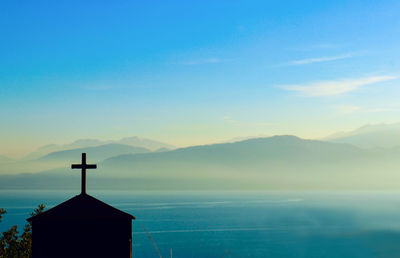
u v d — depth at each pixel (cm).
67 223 2070
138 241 19725
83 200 2141
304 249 17975
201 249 17775
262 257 16088
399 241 19812
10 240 2792
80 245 2064
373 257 15875
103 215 2069
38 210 2842
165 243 19225
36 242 2064
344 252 17138
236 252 17188
